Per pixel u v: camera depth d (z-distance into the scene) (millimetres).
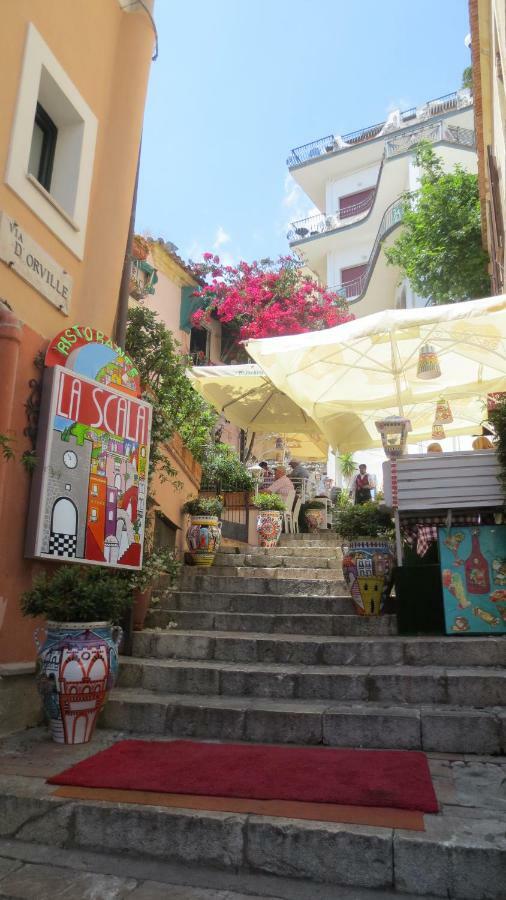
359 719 4141
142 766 3660
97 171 6398
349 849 2781
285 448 17297
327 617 5840
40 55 5434
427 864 2682
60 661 4195
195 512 8656
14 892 2727
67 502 5105
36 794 3289
